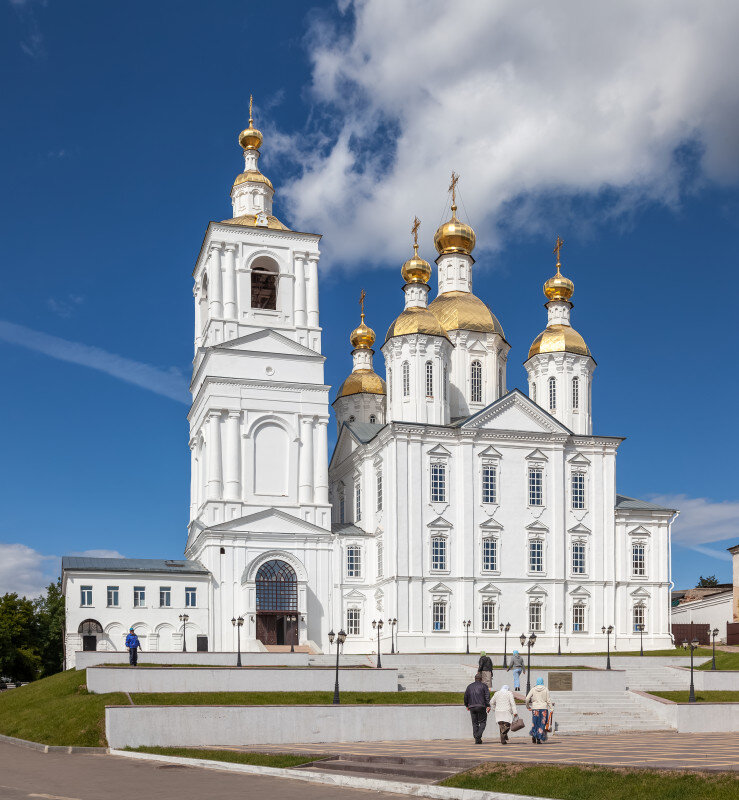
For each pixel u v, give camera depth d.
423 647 91.19
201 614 87.81
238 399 95.12
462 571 93.75
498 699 42.88
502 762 31.48
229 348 95.44
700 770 26.77
